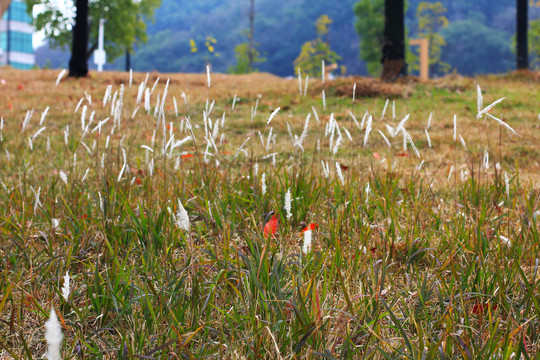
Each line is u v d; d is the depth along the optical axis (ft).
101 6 135.54
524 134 22.33
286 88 40.32
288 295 6.64
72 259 8.24
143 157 16.81
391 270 8.13
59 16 123.24
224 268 7.22
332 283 7.46
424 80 42.98
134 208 10.15
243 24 654.53
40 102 32.99
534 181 14.17
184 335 5.82
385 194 10.52
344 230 9.22
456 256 8.41
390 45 44.42
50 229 9.50
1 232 9.30
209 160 15.11
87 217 9.82
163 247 8.20
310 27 633.61
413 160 17.35
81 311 6.86
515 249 8.14
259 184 10.82
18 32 309.01
